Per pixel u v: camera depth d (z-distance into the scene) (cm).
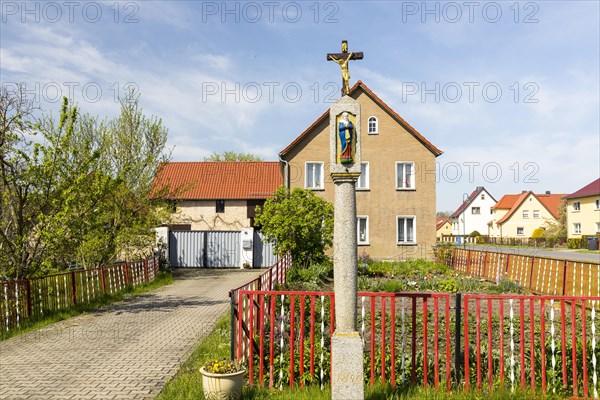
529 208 7450
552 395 632
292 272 1944
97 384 735
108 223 2066
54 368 822
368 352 775
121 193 2064
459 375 659
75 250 1577
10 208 1336
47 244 1330
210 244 3039
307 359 715
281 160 2858
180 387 692
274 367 713
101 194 1479
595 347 715
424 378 654
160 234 2952
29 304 1234
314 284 1762
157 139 2600
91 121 2442
